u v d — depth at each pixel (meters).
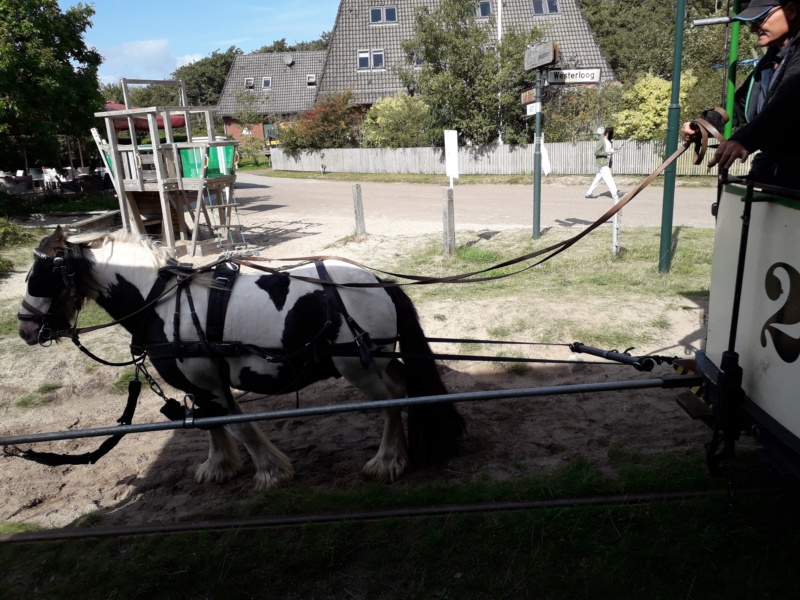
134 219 12.05
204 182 11.53
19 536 4.04
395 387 4.37
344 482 4.54
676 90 7.92
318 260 4.36
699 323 6.96
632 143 22.34
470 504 3.96
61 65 17.58
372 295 4.13
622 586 3.22
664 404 5.36
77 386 6.56
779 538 3.39
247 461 5.00
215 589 3.45
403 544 3.66
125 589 3.48
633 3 49.81
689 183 19.75
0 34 16.03
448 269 9.81
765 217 2.94
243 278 4.13
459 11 24.05
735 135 2.81
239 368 4.09
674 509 3.68
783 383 2.85
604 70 30.78
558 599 3.21
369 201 20.12
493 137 25.78
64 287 4.08
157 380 6.63
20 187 21.81
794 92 2.70
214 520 4.02
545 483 4.10
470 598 3.26
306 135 32.62
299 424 5.59
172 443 5.48
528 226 13.22
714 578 3.22
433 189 22.97
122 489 4.77
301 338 4.01
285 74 49.97
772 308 2.91
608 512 3.70
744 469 3.63
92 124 19.19
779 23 3.13
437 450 4.48
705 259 9.26
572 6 32.19
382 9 34.94
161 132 20.56
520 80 24.48
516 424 5.23
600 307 7.49
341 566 3.57
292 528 3.87
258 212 18.80
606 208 15.70
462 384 6.11
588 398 5.57
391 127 29.11
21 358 7.13
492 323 7.31
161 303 4.10
